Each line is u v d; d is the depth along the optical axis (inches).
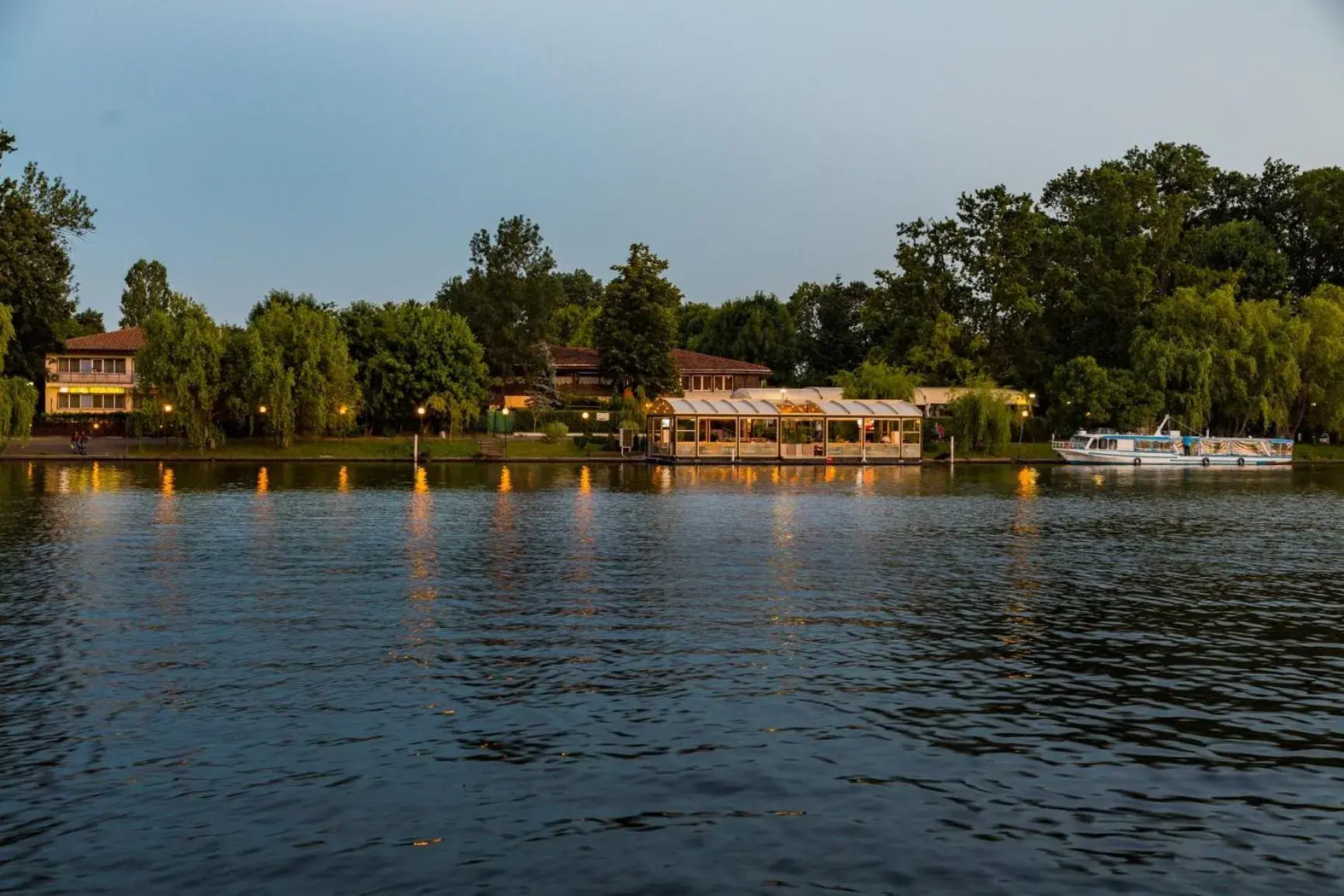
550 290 4899.1
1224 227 4854.8
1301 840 522.3
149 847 500.7
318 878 473.4
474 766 603.2
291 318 3676.2
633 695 743.1
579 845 507.2
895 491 2662.4
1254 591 1187.3
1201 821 542.3
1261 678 809.5
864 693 756.6
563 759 615.2
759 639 920.3
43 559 1323.8
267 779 582.6
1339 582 1253.7
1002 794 573.9
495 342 4827.8
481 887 467.2
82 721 674.8
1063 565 1371.8
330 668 808.3
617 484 2748.5
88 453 3560.5
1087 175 5108.3
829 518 1939.0
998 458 4205.2
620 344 4628.4
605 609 1048.2
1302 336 4097.0
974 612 1054.4
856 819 538.3
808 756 624.7
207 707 707.4
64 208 4323.3
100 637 900.6
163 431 3846.0
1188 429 4151.1
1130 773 605.6
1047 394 4628.4
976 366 4714.6
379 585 1168.2
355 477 2881.4
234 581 1183.6
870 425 4153.5
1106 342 4741.6
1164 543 1619.1
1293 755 638.5
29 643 879.1
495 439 4060.0
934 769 608.4
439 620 987.3
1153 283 4694.9
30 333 4069.9
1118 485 2967.5
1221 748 649.6
